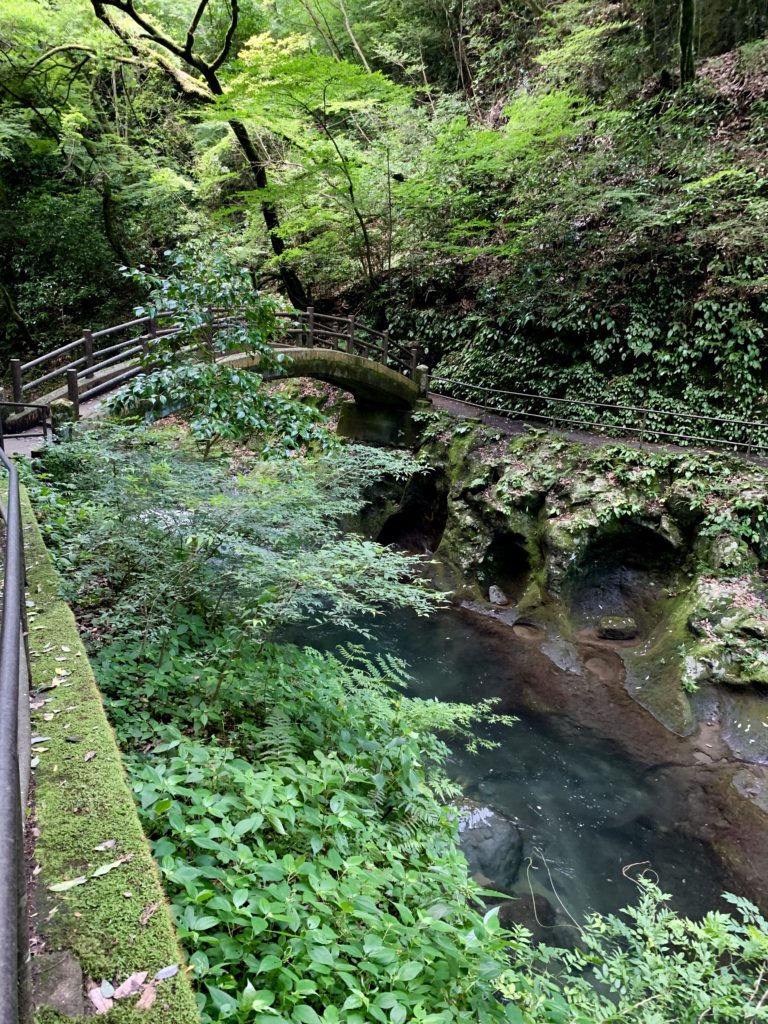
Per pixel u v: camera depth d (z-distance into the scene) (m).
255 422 6.54
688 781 6.76
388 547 4.52
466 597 11.09
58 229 16.91
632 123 13.05
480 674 8.89
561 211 12.84
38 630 2.99
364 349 13.31
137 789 2.25
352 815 2.58
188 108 18.31
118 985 1.32
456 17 18.33
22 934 1.02
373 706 4.38
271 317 6.91
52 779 1.92
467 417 12.86
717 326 10.72
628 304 11.84
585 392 12.45
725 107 12.23
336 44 18.75
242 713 3.82
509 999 2.38
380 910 2.20
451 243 15.20
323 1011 1.89
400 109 14.66
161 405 7.11
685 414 11.01
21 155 17.33
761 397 10.36
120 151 16.72
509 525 10.76
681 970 2.78
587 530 9.83
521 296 13.47
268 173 14.72
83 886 1.56
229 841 2.17
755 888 5.40
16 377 7.42
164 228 17.75
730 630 7.91
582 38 13.16
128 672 3.67
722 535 8.81
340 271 16.72
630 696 8.31
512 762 7.09
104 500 4.69
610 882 5.47
